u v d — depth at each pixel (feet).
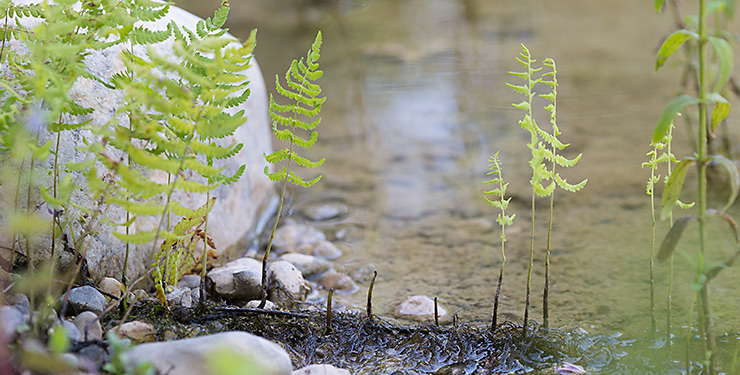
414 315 8.45
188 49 6.29
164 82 5.97
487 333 7.64
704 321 6.27
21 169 6.54
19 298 6.67
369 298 7.93
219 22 6.93
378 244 10.74
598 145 13.82
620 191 12.01
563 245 10.34
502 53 19.66
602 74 17.71
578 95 16.43
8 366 5.38
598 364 7.21
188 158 6.26
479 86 17.40
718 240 10.18
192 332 7.25
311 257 9.89
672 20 22.13
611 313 8.36
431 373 7.06
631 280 9.21
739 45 19.10
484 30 21.85
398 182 12.93
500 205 7.44
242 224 10.61
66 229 7.51
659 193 11.89
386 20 23.20
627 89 16.66
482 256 10.21
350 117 15.96
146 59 8.67
